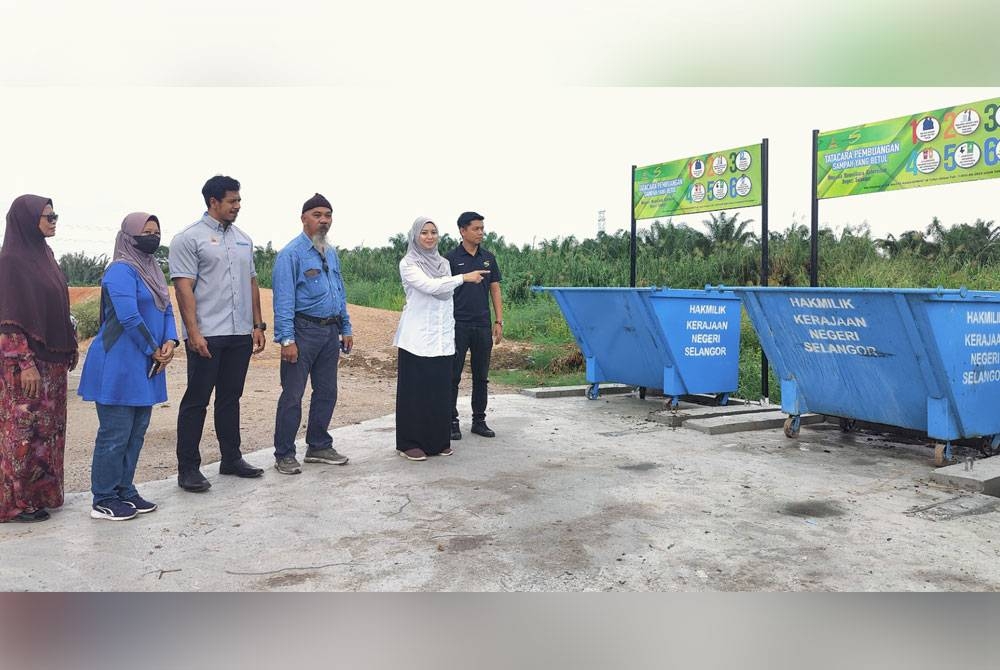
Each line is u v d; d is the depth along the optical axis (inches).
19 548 152.8
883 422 238.1
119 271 168.6
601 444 252.4
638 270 620.7
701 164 350.9
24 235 169.2
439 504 183.0
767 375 335.6
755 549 152.6
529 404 336.5
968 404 215.3
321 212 214.7
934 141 266.1
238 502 184.9
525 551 151.6
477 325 256.7
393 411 317.4
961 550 152.0
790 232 546.9
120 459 171.9
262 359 490.6
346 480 205.5
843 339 234.8
